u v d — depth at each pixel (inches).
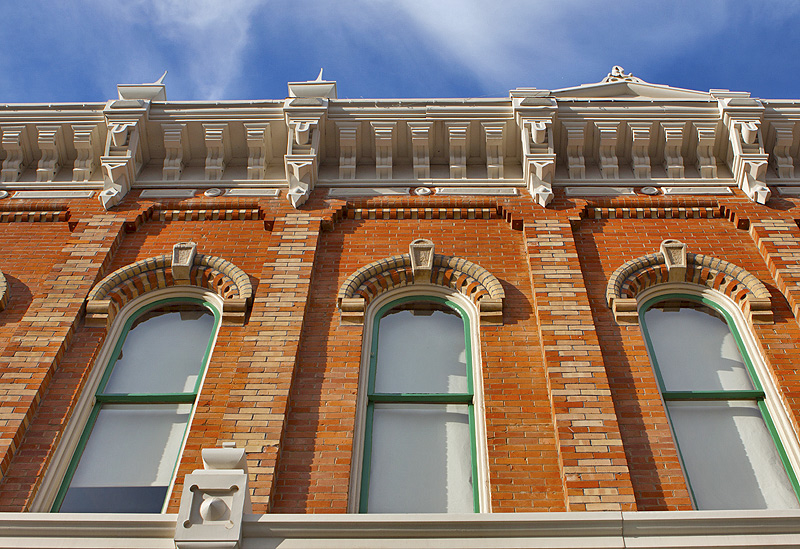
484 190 509.4
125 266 454.6
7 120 534.0
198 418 360.5
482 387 377.7
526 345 396.8
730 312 426.3
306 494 326.3
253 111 531.2
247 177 527.2
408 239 473.1
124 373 405.1
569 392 361.1
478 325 410.9
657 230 479.5
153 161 542.3
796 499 343.0
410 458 360.8
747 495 345.4
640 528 262.7
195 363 409.7
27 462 342.3
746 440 366.6
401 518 261.4
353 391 372.5
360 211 491.8
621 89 551.2
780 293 428.1
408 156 535.8
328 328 408.8
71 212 495.5
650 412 360.5
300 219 480.7
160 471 358.3
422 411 378.6
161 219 495.5
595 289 431.2
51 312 412.2
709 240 470.9
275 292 423.8
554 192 504.1
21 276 452.8
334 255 460.1
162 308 439.2
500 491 329.7
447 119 526.3
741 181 504.7
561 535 262.4
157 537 261.0
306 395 370.0
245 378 370.3
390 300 435.2
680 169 519.2
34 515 263.7
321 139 533.0
